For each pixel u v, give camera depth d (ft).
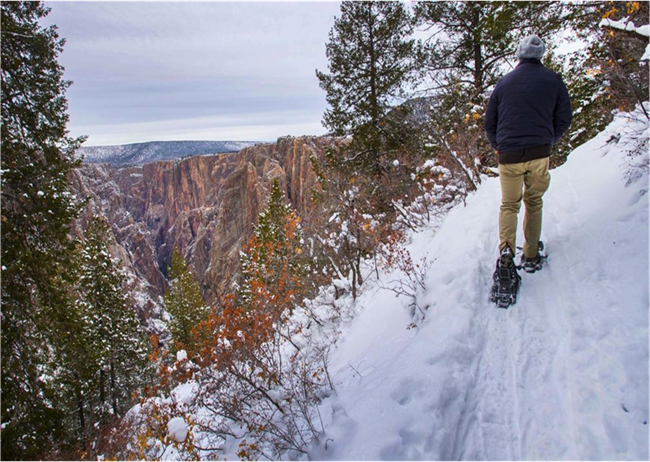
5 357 28.27
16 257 28.68
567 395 7.31
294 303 22.54
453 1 35.99
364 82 51.44
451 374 8.75
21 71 31.50
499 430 7.30
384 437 7.50
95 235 62.90
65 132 35.94
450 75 34.65
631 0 11.37
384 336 13.96
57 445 30.17
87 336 55.98
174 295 102.27
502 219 10.78
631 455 5.67
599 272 9.71
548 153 9.99
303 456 8.53
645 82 12.47
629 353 7.09
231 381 12.86
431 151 34.65
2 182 28.48
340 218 27.04
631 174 12.05
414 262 18.49
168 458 12.38
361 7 48.55
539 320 9.54
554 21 20.68
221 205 282.56
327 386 12.14
